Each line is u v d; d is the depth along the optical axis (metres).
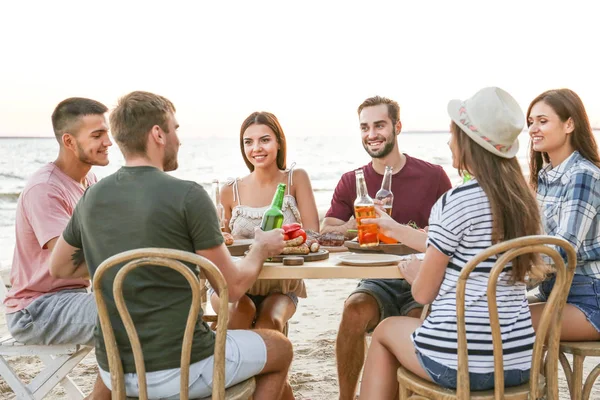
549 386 2.20
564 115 2.80
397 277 2.36
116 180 2.16
